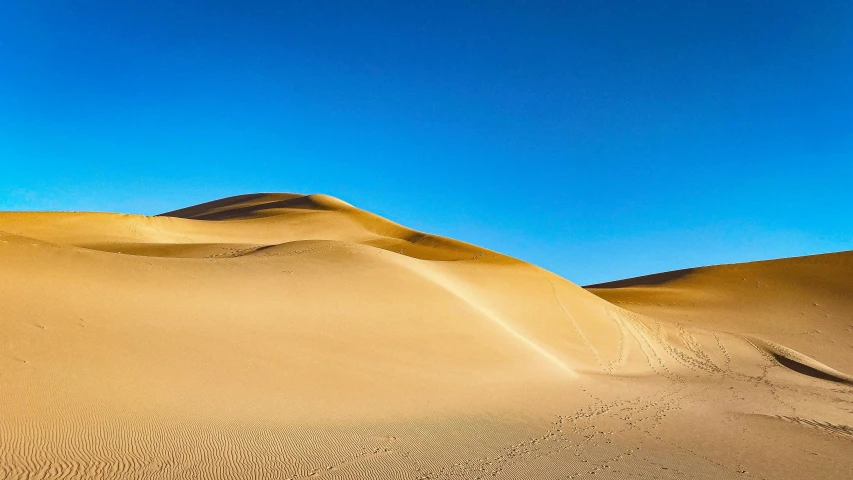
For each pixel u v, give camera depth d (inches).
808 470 501.0
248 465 372.8
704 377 1157.7
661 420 676.7
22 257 684.7
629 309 2023.9
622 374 1083.9
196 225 2751.0
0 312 526.6
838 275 2434.8
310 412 510.0
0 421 364.8
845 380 1298.0
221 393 503.5
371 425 505.0
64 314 568.4
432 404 611.2
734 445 575.5
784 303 2196.1
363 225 3289.9
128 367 500.7
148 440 384.5
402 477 389.7
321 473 377.7
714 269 2696.9
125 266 778.2
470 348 876.6
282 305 800.9
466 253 2787.9
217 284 808.9
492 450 476.7
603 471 450.9
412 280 1091.9
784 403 880.9
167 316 651.5
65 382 442.3
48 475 314.5
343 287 948.6
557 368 938.7
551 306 1413.6
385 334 820.0
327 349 702.5
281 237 2790.4
